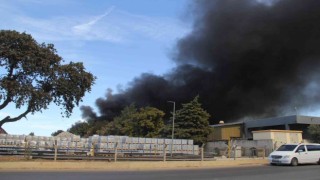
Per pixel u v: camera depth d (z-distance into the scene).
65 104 38.97
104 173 21.64
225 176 19.53
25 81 35.34
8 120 35.56
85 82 38.88
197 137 57.53
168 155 39.69
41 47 35.91
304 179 17.89
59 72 36.94
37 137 38.72
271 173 21.55
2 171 22.19
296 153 29.16
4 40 33.62
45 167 25.70
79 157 31.08
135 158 33.09
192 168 27.84
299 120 60.19
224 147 50.09
